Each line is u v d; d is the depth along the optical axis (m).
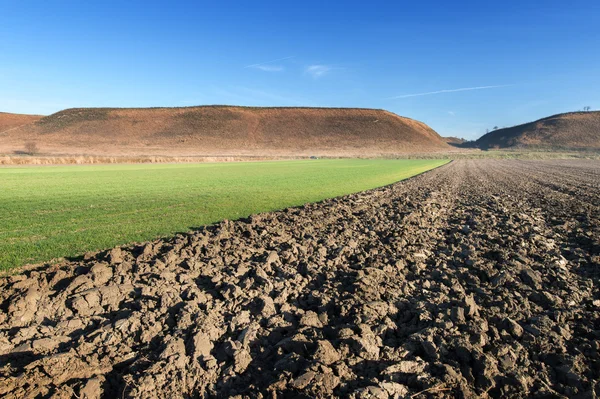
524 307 5.89
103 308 5.69
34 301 5.70
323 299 5.89
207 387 3.93
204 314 5.29
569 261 8.36
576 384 4.00
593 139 156.12
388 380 3.97
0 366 4.20
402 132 165.88
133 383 3.80
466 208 16.36
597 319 5.50
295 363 4.13
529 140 168.50
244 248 8.84
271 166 56.31
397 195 21.56
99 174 36.06
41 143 122.69
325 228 11.80
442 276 7.22
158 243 9.06
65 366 4.09
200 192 21.89
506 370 4.20
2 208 15.52
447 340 4.72
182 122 152.75
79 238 10.30
